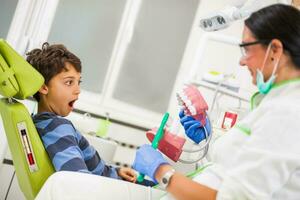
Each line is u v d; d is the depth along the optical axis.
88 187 0.92
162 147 1.18
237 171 0.76
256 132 0.79
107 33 2.88
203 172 0.97
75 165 1.07
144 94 2.95
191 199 0.82
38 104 1.29
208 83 1.89
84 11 2.84
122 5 2.90
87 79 2.85
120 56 2.88
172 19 2.95
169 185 0.87
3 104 1.13
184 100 1.22
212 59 2.86
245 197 0.74
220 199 0.76
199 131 1.23
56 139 1.13
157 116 2.93
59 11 2.77
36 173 1.09
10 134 1.14
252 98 0.99
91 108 2.75
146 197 0.98
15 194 2.34
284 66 0.85
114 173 1.45
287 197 0.74
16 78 1.06
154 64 2.95
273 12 0.84
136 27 2.92
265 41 0.84
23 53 2.43
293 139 0.74
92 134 2.22
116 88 2.90
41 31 2.54
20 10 2.52
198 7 2.96
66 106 1.29
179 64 2.96
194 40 2.96
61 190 0.89
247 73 2.54
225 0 2.89
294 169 0.73
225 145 0.91
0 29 2.60
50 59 1.24
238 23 2.73
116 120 2.74
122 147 2.74
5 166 2.31
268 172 0.73
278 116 0.77
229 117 1.61
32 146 1.09
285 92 0.83
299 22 0.82
